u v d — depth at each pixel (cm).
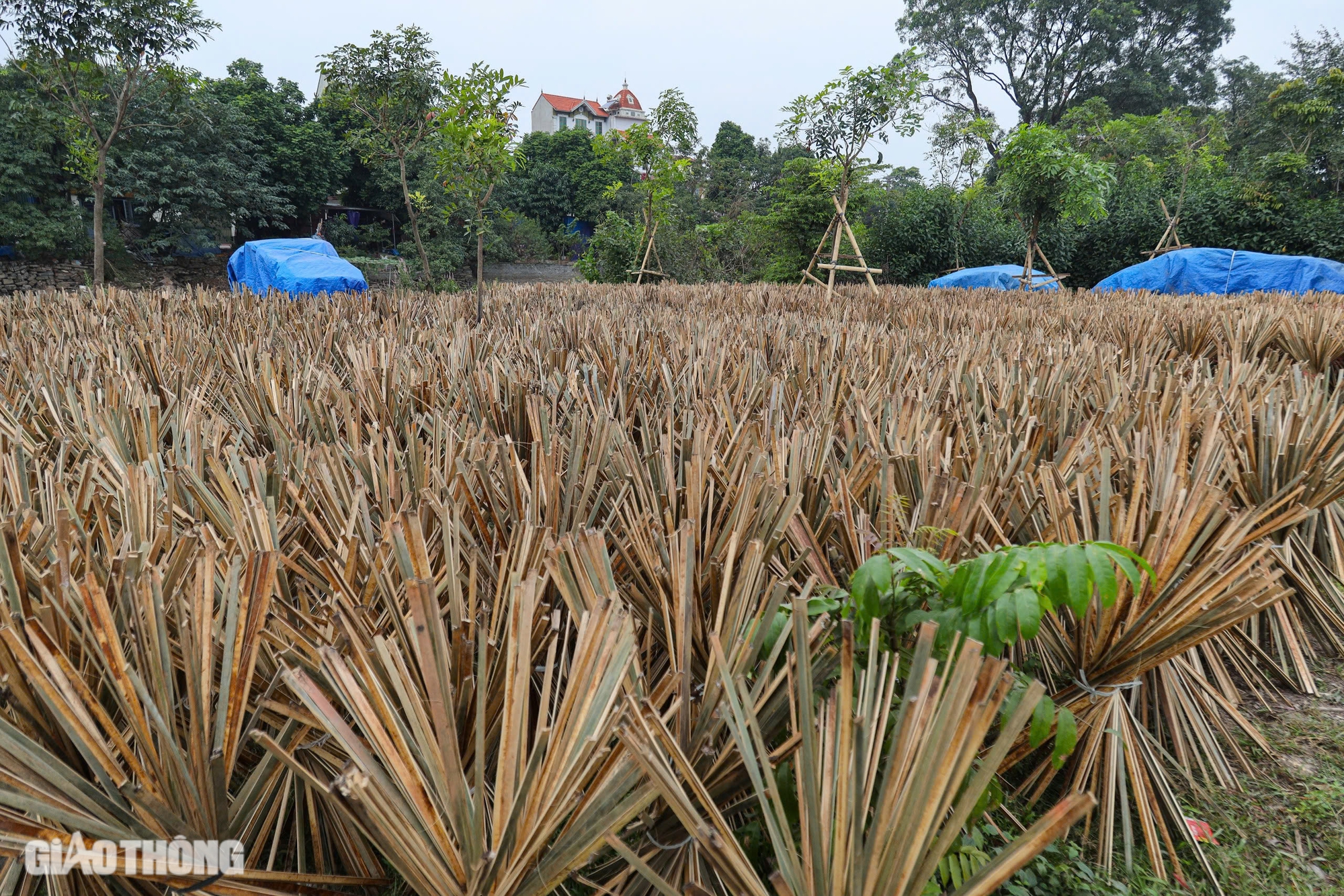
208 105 2744
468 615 164
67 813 121
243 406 332
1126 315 729
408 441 255
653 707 138
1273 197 2136
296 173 3406
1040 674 217
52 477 213
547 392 345
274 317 638
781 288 1350
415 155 1461
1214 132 2497
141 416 277
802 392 366
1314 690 267
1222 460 262
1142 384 401
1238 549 244
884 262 2448
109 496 217
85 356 431
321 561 186
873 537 201
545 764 123
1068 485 246
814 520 235
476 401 346
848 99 1367
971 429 300
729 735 159
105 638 121
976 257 2464
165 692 137
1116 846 201
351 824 153
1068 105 4425
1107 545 145
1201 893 189
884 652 134
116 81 2033
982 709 112
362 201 4012
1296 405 330
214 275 3058
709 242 2369
